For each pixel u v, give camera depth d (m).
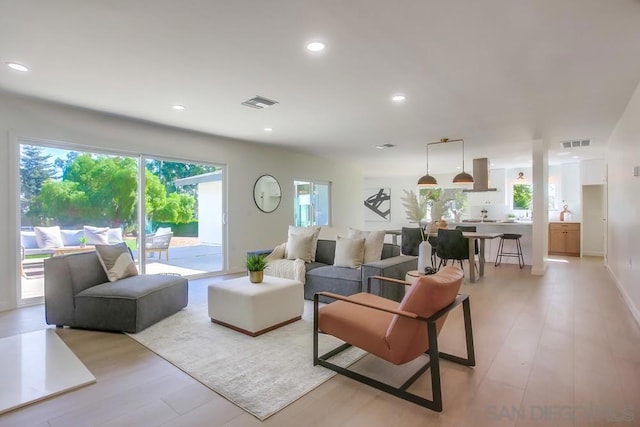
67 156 4.24
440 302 2.06
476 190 8.00
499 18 2.16
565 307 3.91
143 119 4.58
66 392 2.11
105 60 2.77
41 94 3.60
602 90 3.47
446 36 2.39
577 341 2.88
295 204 7.40
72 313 3.22
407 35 2.37
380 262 3.90
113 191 4.65
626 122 4.09
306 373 2.36
